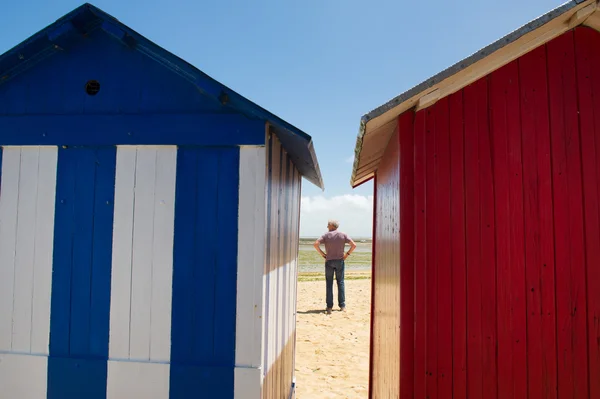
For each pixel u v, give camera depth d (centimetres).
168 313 299
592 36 275
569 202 268
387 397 346
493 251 268
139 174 309
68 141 313
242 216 298
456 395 264
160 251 303
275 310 354
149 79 314
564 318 263
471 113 275
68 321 307
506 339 264
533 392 261
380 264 450
